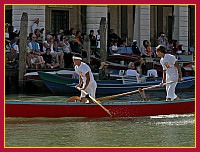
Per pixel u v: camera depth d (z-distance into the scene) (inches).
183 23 2536.9
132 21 2637.8
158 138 916.6
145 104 1140.5
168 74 1155.9
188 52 2404.0
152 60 2022.6
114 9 2591.0
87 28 2281.0
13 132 967.0
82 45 1964.8
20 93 1681.8
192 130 994.1
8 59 1768.0
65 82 1626.5
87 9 2279.8
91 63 1953.7
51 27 2389.3
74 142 878.4
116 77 1779.0
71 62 1897.1
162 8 2714.1
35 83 1718.8
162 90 1728.6
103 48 1800.0
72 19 2452.0
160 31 2719.0
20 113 1088.2
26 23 1694.1
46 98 1541.6
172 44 2361.0
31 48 1786.4
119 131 981.8
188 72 2084.2
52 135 939.3
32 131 976.9
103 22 1802.4
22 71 1697.8
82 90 1122.0
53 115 1098.1
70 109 1104.8
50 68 1803.6
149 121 1094.4
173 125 1047.0
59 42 1920.5
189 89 1801.2
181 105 1175.0
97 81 1646.2
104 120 1103.6
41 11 2154.3
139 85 1667.1
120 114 1125.7
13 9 2142.0
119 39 2212.1
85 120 1103.0
